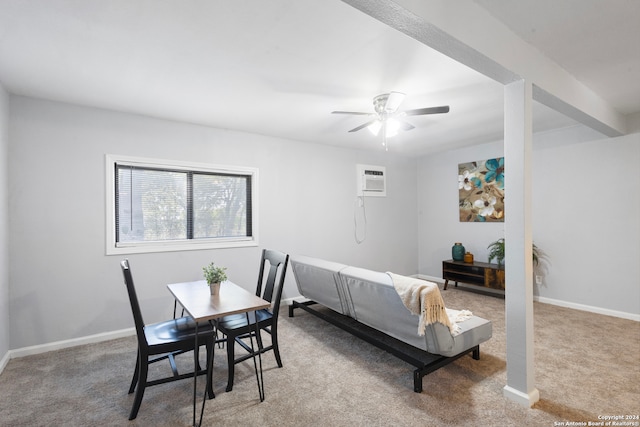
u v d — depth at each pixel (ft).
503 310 13.44
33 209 9.45
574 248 13.48
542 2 5.45
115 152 10.68
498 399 7.02
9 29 6.01
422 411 6.64
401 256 19.20
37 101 9.51
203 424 6.28
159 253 11.43
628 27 6.15
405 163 19.45
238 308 6.88
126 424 6.31
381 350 9.59
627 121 11.85
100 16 5.64
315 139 14.85
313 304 14.35
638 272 11.93
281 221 14.44
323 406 6.85
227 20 5.80
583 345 9.80
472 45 5.40
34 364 8.79
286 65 7.57
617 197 12.34
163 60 7.29
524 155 6.63
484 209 16.58
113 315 10.61
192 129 12.20
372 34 6.28
